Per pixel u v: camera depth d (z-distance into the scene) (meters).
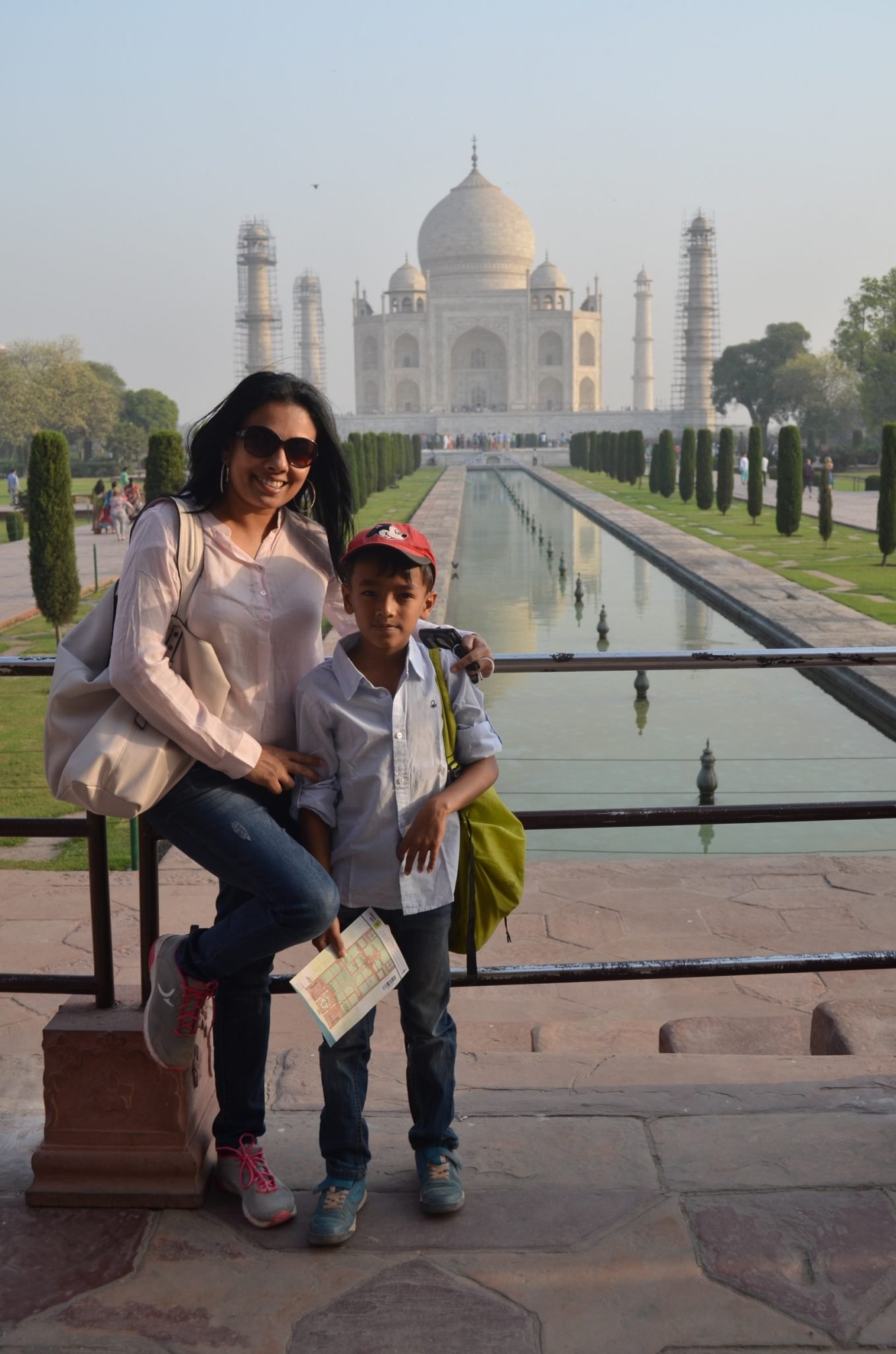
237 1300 2.12
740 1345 1.99
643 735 11.77
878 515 22.94
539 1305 2.09
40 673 2.65
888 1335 2.00
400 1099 2.98
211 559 2.27
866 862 6.61
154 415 88.25
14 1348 2.00
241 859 2.22
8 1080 3.06
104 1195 2.40
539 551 28.88
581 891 6.18
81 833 2.48
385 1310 2.09
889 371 55.88
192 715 2.17
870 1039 3.68
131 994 2.60
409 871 2.36
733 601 18.73
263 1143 2.68
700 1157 2.52
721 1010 4.75
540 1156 2.54
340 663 2.38
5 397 62.88
